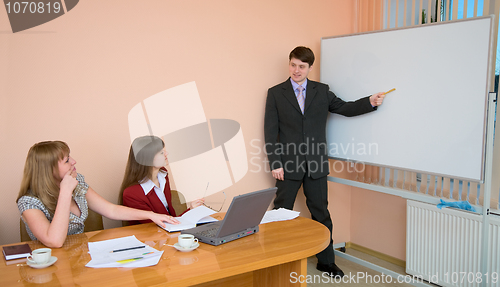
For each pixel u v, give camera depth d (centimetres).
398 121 270
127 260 155
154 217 204
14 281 137
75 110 246
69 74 243
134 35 262
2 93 227
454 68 239
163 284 136
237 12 302
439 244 274
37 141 237
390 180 316
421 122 258
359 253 359
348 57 299
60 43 239
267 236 190
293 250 170
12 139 230
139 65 265
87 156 252
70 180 180
